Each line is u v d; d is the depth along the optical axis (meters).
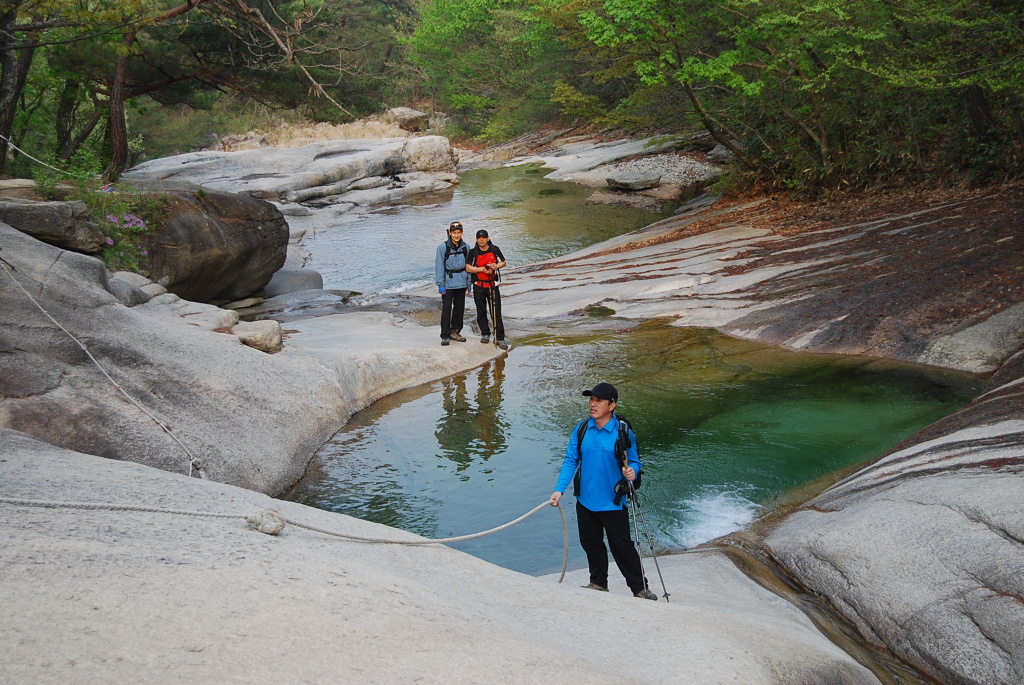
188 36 20.88
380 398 10.65
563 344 12.85
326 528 4.84
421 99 65.00
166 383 8.35
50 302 8.38
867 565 5.69
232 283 14.67
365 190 32.78
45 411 7.01
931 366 10.82
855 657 4.70
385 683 2.62
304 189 31.11
